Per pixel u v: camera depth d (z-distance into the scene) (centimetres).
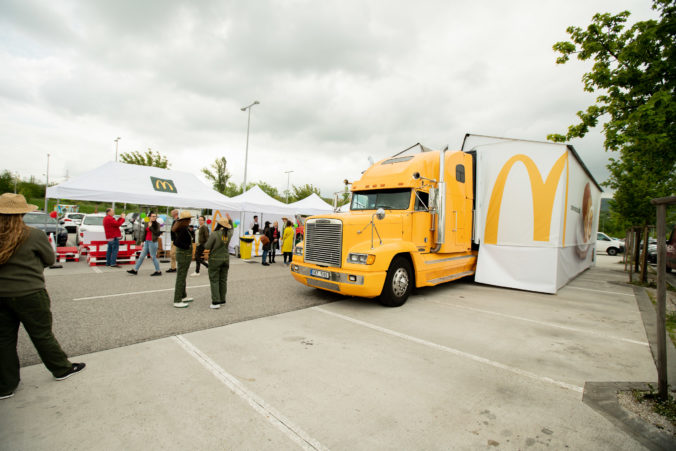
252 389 301
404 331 473
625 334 480
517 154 793
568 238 877
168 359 361
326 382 317
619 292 815
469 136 859
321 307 598
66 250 1123
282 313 555
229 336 437
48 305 303
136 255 1182
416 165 677
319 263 618
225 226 577
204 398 285
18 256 282
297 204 1770
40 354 299
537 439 238
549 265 757
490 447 228
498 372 347
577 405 285
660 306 288
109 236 1020
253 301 630
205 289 739
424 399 290
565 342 442
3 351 275
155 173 1291
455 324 511
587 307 641
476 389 310
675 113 647
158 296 650
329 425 250
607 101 830
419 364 363
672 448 230
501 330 487
